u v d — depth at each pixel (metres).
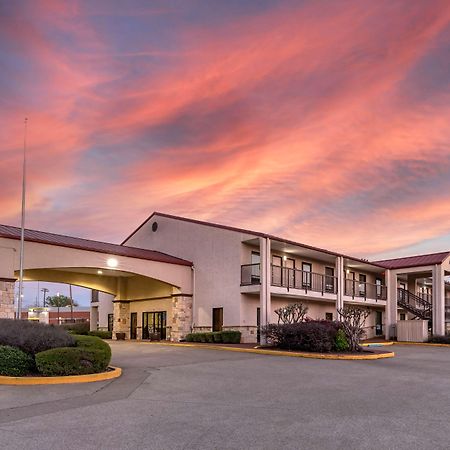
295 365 15.16
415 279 39.41
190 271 27.22
